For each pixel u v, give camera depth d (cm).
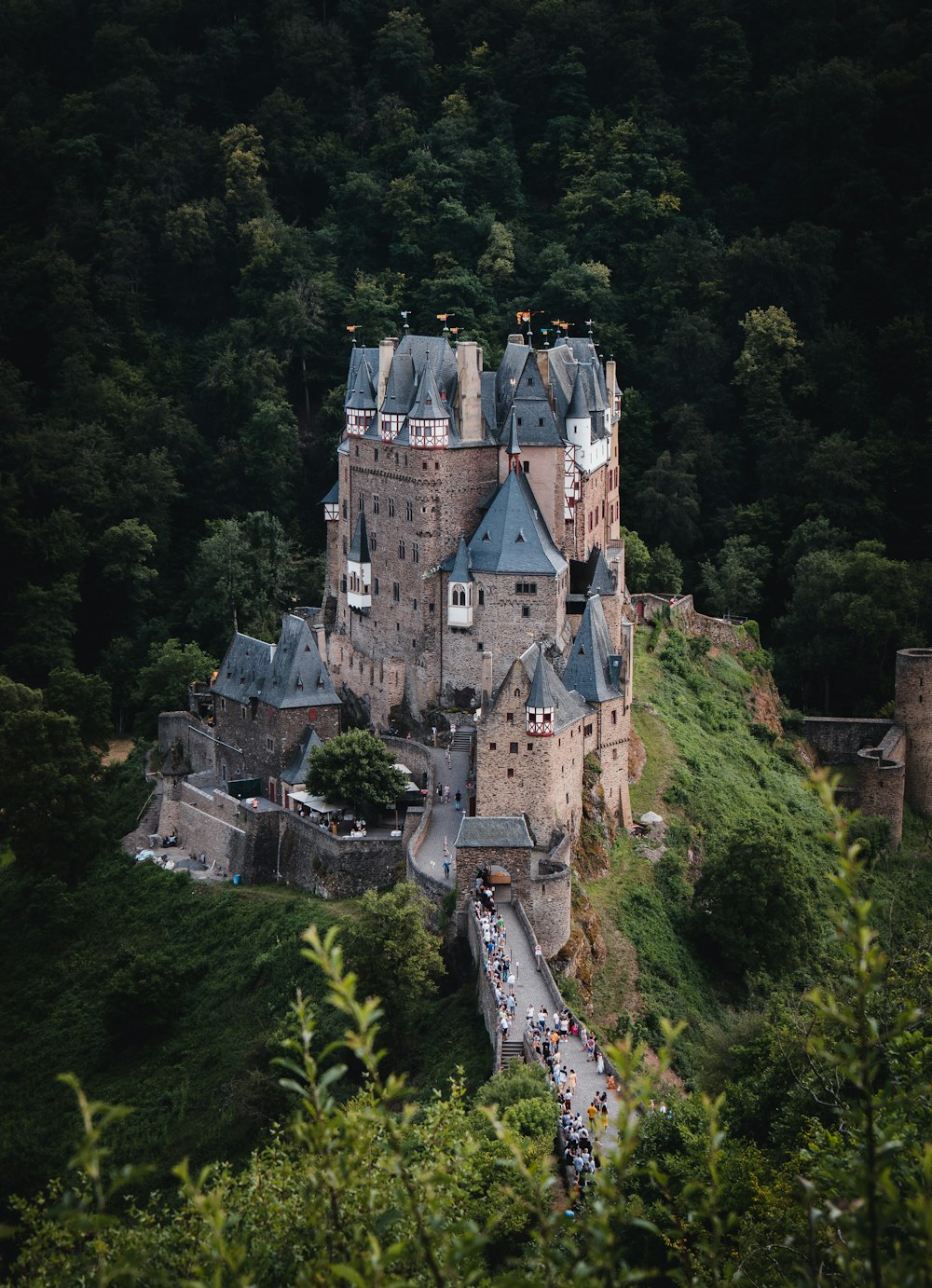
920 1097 6838
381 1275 5541
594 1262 5438
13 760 19538
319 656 18638
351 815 17338
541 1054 12300
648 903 16788
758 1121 10869
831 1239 6562
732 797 19875
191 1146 14800
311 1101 6062
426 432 18350
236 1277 6353
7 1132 15962
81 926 18688
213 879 18362
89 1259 7600
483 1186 9494
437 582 18575
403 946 14012
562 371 19462
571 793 16400
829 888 19488
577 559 18975
